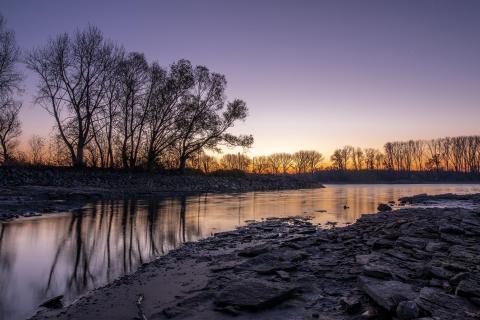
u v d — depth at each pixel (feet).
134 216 64.08
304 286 22.58
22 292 25.46
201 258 33.32
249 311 19.04
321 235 40.88
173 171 162.61
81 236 45.21
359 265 26.43
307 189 220.43
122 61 141.08
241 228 52.90
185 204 90.27
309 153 468.75
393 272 22.58
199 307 20.18
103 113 140.87
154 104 148.77
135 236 46.34
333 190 203.51
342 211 79.10
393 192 176.35
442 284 20.20
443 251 28.25
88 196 95.35
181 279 26.58
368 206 91.91
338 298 20.51
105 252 37.76
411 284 20.74
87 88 133.39
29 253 36.47
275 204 97.09
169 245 41.68
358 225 47.06
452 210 58.70
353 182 417.69
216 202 99.81
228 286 21.95
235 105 163.53
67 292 25.45
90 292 25.12
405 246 30.50
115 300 22.75
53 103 130.00
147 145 156.66
